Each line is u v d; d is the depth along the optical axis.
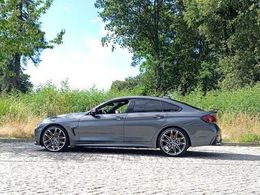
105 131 13.16
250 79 43.19
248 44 43.94
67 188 7.66
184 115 12.85
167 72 56.19
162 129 12.88
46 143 13.52
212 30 46.03
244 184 8.34
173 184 8.21
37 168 9.98
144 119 13.00
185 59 55.97
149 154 13.27
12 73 21.67
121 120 13.11
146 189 7.68
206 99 25.66
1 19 20.16
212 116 12.95
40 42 21.38
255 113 22.91
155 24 54.16
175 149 12.80
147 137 12.96
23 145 15.64
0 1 20.20
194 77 55.81
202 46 55.62
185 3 48.03
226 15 45.97
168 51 56.09
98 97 24.36
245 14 43.22
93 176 8.99
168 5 54.81
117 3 52.91
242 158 12.68
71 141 13.38
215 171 9.98
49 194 7.15
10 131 19.08
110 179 8.66
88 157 12.22
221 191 7.60
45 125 13.51
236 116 21.73
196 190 7.66
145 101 13.25
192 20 47.53
